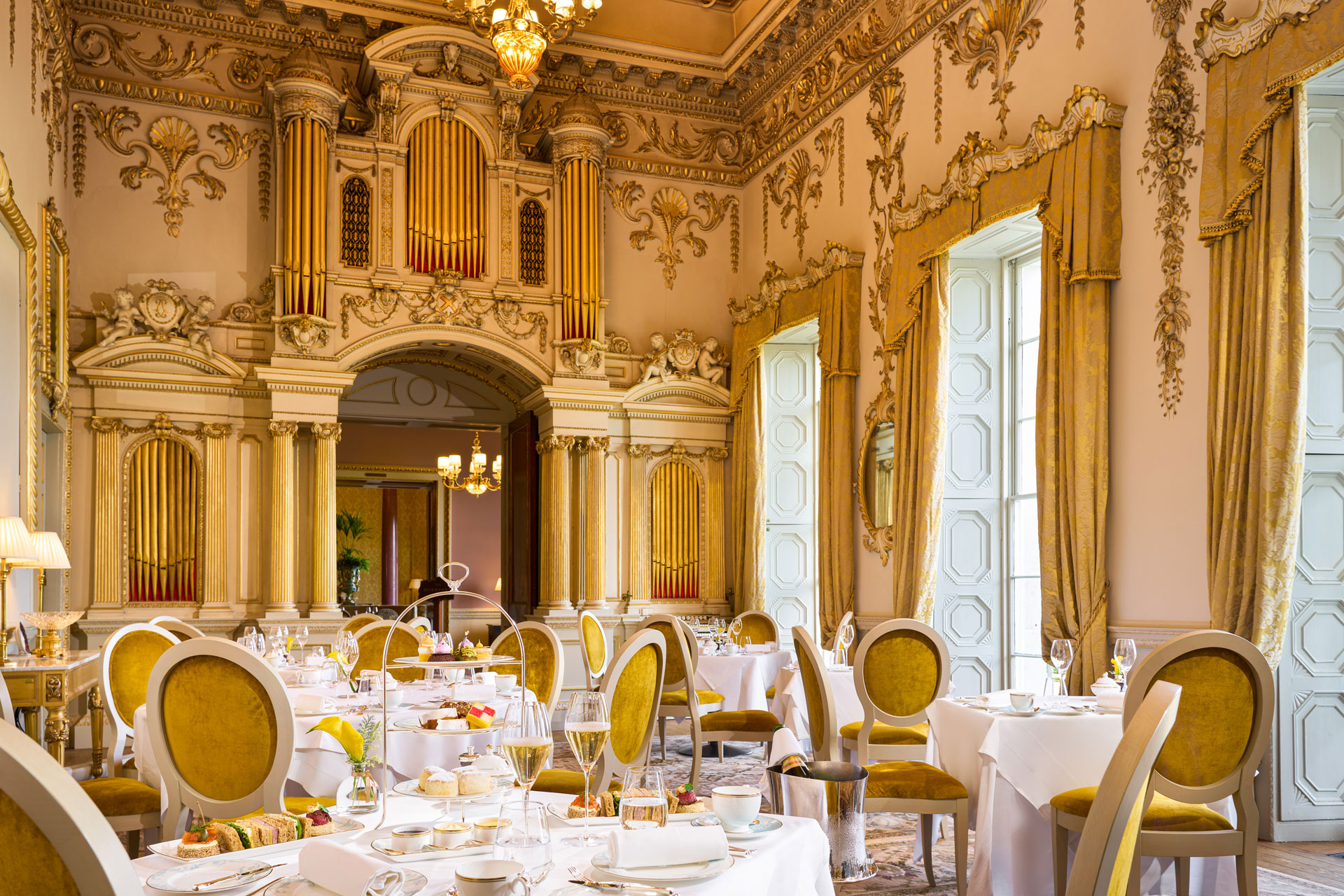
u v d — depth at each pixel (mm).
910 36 8414
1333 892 4312
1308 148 5395
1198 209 5602
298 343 9273
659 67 10836
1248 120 5195
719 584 10914
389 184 9836
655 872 1797
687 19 10945
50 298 7918
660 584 10758
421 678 6098
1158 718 1359
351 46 10062
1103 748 4012
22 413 6766
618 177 10961
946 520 7871
